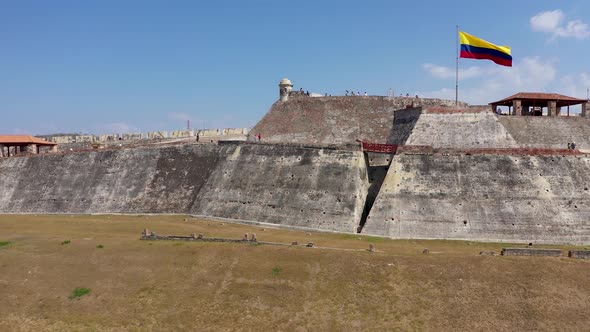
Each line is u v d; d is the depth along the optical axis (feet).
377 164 174.91
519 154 159.74
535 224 145.69
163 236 142.92
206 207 187.73
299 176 176.96
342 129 242.17
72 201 208.23
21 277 124.06
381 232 151.53
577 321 102.53
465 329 101.65
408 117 194.49
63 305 115.03
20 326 108.88
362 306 109.50
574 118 187.93
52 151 256.32
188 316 110.42
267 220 169.58
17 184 222.07
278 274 120.78
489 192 153.17
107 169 217.15
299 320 107.04
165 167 211.20
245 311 110.73
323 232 157.38
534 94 192.95
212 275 122.42
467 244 140.87
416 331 101.96
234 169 194.70
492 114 181.16
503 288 111.75
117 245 137.18
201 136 269.44
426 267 119.44
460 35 191.93
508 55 188.03
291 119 254.88
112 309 113.60
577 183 153.28
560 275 114.73
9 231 160.35
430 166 161.79
